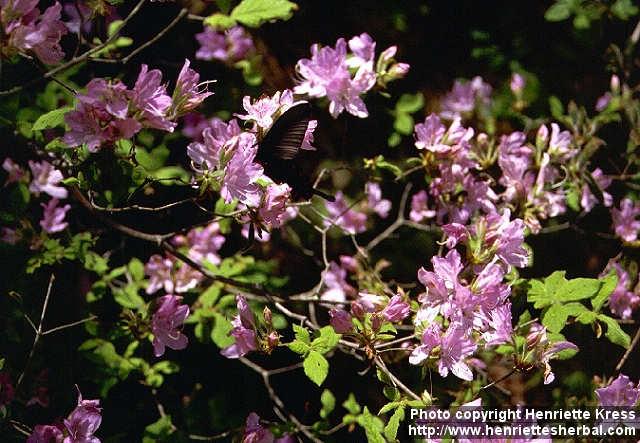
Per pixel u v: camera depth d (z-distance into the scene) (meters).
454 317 1.17
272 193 1.17
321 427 1.44
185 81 1.15
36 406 1.43
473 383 1.43
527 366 1.19
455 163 1.33
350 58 1.30
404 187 1.69
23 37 1.16
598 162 1.59
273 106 1.17
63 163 1.31
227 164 1.16
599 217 1.60
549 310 1.25
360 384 1.62
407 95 1.59
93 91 1.13
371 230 1.69
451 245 1.21
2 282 1.41
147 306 1.34
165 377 1.56
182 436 1.42
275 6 1.33
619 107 1.58
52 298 1.46
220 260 1.53
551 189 1.40
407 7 1.74
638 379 1.47
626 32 1.68
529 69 1.71
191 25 1.58
